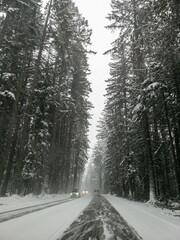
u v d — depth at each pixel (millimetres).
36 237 4488
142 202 18297
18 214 7594
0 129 17328
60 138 30750
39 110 21031
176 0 9336
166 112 16047
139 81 19094
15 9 15531
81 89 34125
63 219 6961
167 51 10906
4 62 17625
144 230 5629
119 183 33094
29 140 21172
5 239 4215
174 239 4793
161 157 22859
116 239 4594
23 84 21406
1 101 17047
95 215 8117
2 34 16000
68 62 27047
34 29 18094
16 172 16453
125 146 24578
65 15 21844
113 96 28391
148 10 10977
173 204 13367
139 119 18406
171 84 14883
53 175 27344
